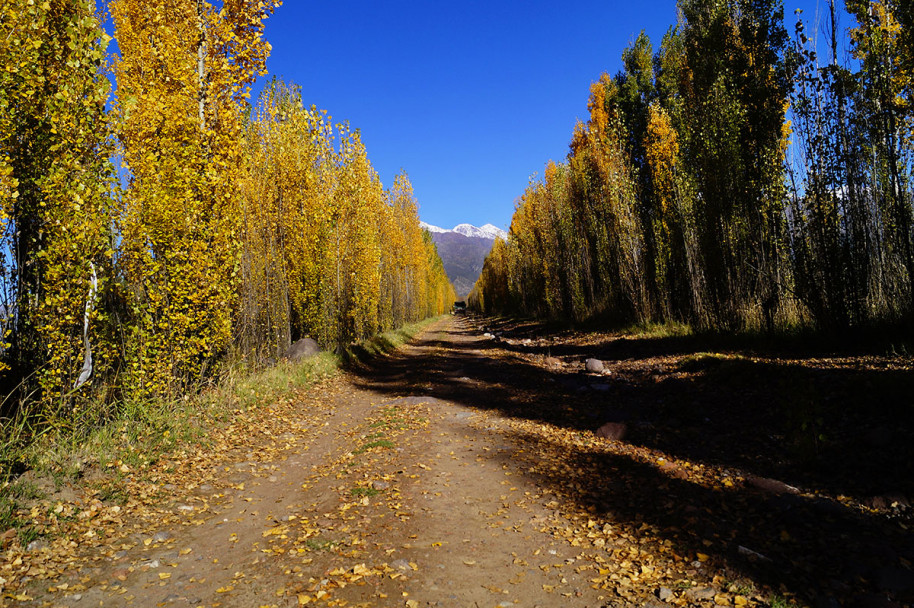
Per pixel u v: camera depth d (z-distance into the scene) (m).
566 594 3.73
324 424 9.84
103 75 7.70
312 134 18.17
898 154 10.09
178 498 5.83
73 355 7.57
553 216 32.28
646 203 22.14
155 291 9.19
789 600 3.41
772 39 12.16
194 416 8.69
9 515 4.58
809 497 5.10
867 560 3.80
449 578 3.98
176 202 9.38
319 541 4.69
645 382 11.83
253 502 5.92
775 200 12.44
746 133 13.02
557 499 5.66
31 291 7.43
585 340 22.33
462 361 19.81
